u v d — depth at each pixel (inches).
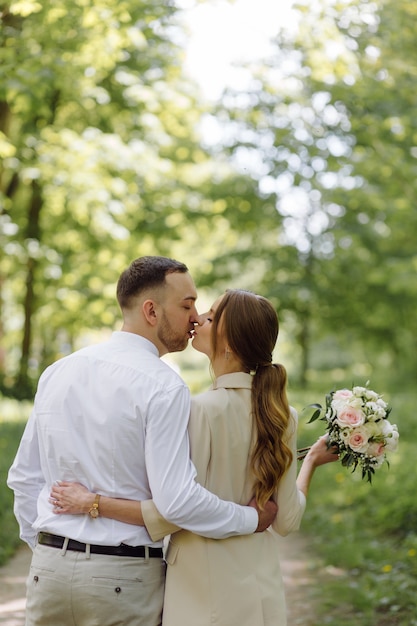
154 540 115.3
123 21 377.4
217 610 116.3
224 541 118.0
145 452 114.0
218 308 123.6
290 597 248.7
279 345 1346.0
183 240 762.2
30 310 713.0
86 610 113.7
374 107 409.7
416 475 374.3
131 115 583.2
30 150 526.3
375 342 1008.9
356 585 245.8
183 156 693.9
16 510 126.0
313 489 415.5
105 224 550.0
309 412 609.0
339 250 842.2
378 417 127.7
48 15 353.1
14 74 363.6
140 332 122.0
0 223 573.6
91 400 117.1
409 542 283.3
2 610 230.8
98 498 114.3
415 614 215.3
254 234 871.7
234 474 119.3
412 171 434.6
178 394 115.8
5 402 692.7
